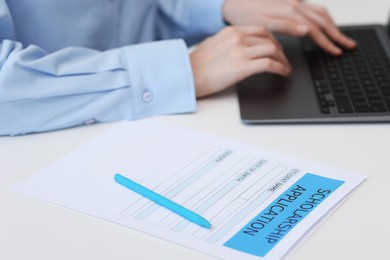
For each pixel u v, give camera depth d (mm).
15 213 610
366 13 1175
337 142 720
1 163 706
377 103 792
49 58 792
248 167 670
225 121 786
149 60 826
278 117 770
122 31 1070
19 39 932
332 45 969
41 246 559
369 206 598
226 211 592
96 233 572
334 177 645
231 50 870
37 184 659
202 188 634
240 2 1090
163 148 722
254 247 538
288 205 599
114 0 1034
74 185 653
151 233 564
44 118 773
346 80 868
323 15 1034
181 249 542
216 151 707
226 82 847
